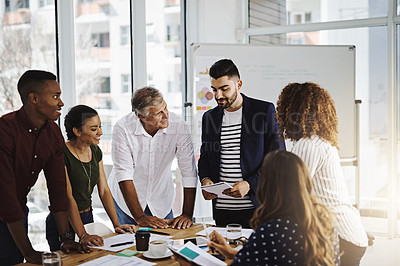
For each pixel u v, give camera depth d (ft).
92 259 7.25
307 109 7.88
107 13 14.56
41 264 7.08
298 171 5.74
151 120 9.56
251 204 10.02
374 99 17.31
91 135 9.45
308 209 5.65
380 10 16.96
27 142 7.71
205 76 14.75
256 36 18.57
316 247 5.63
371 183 17.56
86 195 9.76
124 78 15.30
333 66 15.46
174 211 16.71
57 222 8.16
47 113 7.64
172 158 10.55
